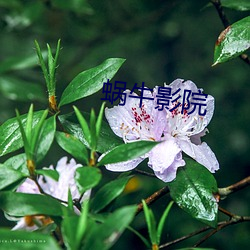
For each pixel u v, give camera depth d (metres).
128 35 1.16
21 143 0.58
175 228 1.10
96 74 0.59
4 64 0.88
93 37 1.09
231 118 1.35
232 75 1.39
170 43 1.28
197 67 1.40
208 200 0.58
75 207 0.56
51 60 0.59
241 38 0.60
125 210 0.48
